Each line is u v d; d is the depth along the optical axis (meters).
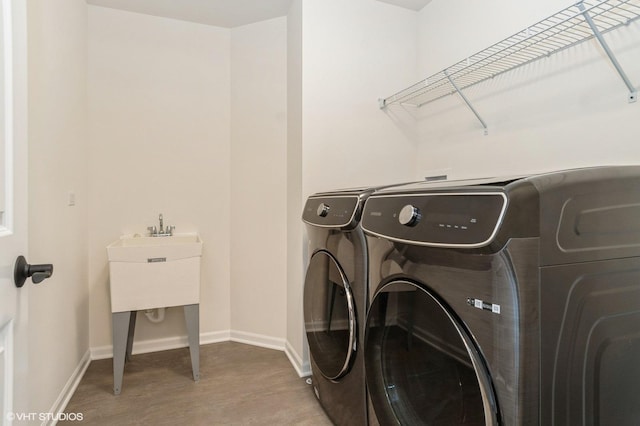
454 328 0.84
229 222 2.58
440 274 0.89
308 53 2.05
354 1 2.16
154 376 2.06
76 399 1.81
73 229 1.96
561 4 1.42
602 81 1.30
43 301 1.51
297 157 2.14
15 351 0.80
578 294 0.78
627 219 0.86
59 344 1.71
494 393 0.75
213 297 2.57
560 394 0.76
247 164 2.53
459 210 0.80
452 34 2.03
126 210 2.37
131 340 2.25
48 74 1.61
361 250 1.31
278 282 2.44
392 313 1.09
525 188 0.72
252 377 2.05
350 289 1.39
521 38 1.57
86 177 2.22
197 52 2.50
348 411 1.44
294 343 2.23
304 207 1.93
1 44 0.78
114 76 2.32
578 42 1.38
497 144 1.77
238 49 2.54
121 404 1.77
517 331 0.71
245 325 2.56
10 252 0.78
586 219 0.79
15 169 0.82
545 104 1.52
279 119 2.40
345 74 2.14
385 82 2.26
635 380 0.87
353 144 2.18
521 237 0.71
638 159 1.20
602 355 0.82
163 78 2.43
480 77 1.86
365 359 1.22
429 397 0.96
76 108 2.03
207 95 2.54
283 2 2.23
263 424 1.62
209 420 1.65
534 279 0.72
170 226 2.47
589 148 1.35
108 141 2.32
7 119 0.79
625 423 0.85
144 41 2.38
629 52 1.22
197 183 2.53
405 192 1.03
